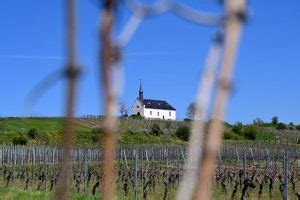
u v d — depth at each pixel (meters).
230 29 2.64
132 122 166.38
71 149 2.60
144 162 105.62
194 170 2.75
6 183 71.12
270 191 53.25
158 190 61.31
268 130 188.25
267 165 75.19
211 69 2.67
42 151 101.12
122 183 68.00
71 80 2.54
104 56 2.62
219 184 68.31
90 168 77.25
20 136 138.75
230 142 150.75
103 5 2.63
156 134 161.75
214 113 2.61
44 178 67.31
